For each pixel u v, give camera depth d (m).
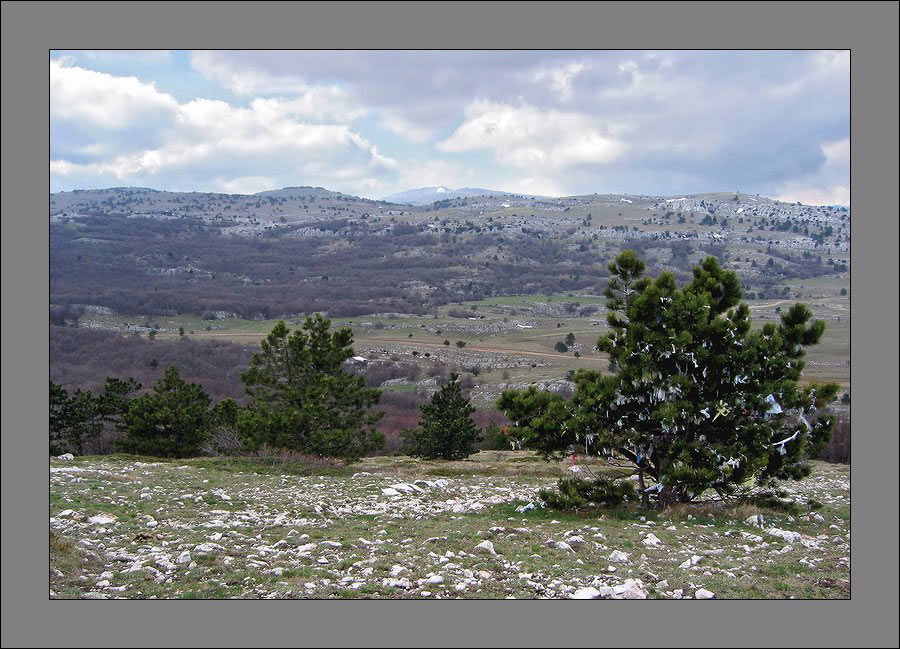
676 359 18.42
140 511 16.02
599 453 18.66
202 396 45.75
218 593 10.04
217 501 18.14
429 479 28.75
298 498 19.41
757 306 177.88
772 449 18.09
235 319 197.38
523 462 47.91
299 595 9.99
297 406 34.56
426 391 119.94
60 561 10.96
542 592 10.59
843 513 20.23
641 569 12.20
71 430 48.03
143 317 181.75
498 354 168.25
